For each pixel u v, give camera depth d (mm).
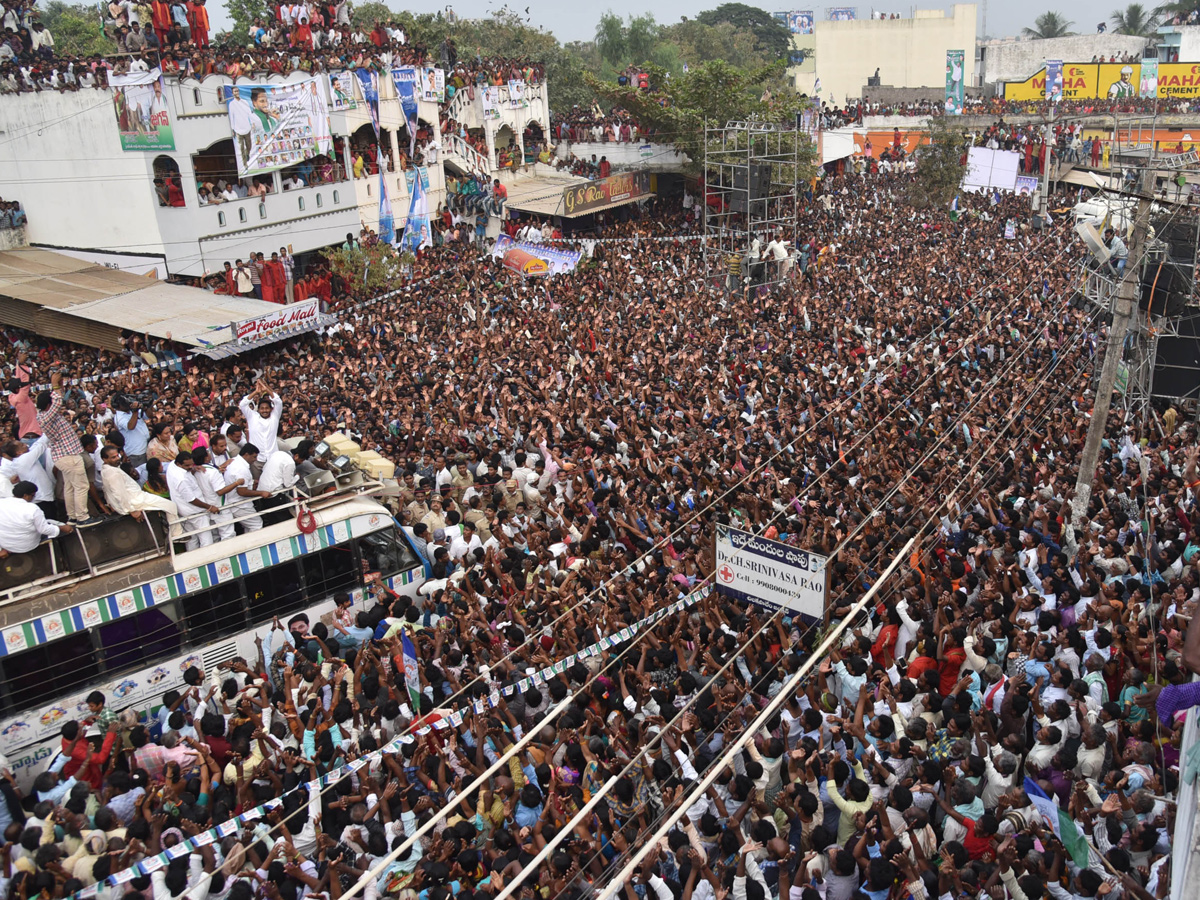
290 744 9789
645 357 23031
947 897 7195
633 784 8508
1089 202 35062
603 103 64312
